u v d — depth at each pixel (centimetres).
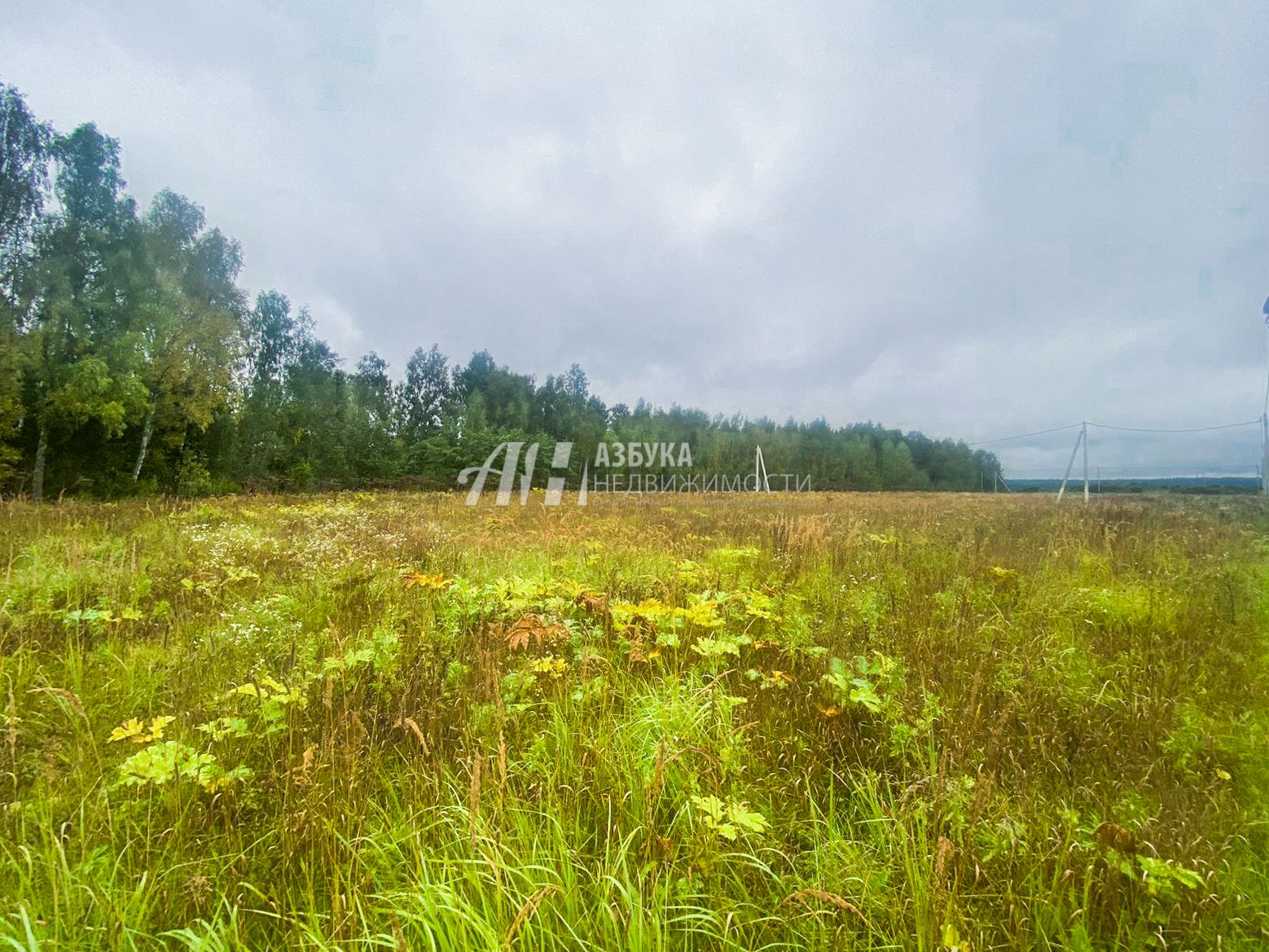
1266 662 329
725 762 228
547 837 191
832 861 188
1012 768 235
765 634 403
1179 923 165
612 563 652
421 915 158
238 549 697
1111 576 533
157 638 393
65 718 271
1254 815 208
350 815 201
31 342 1698
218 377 2223
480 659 306
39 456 1741
